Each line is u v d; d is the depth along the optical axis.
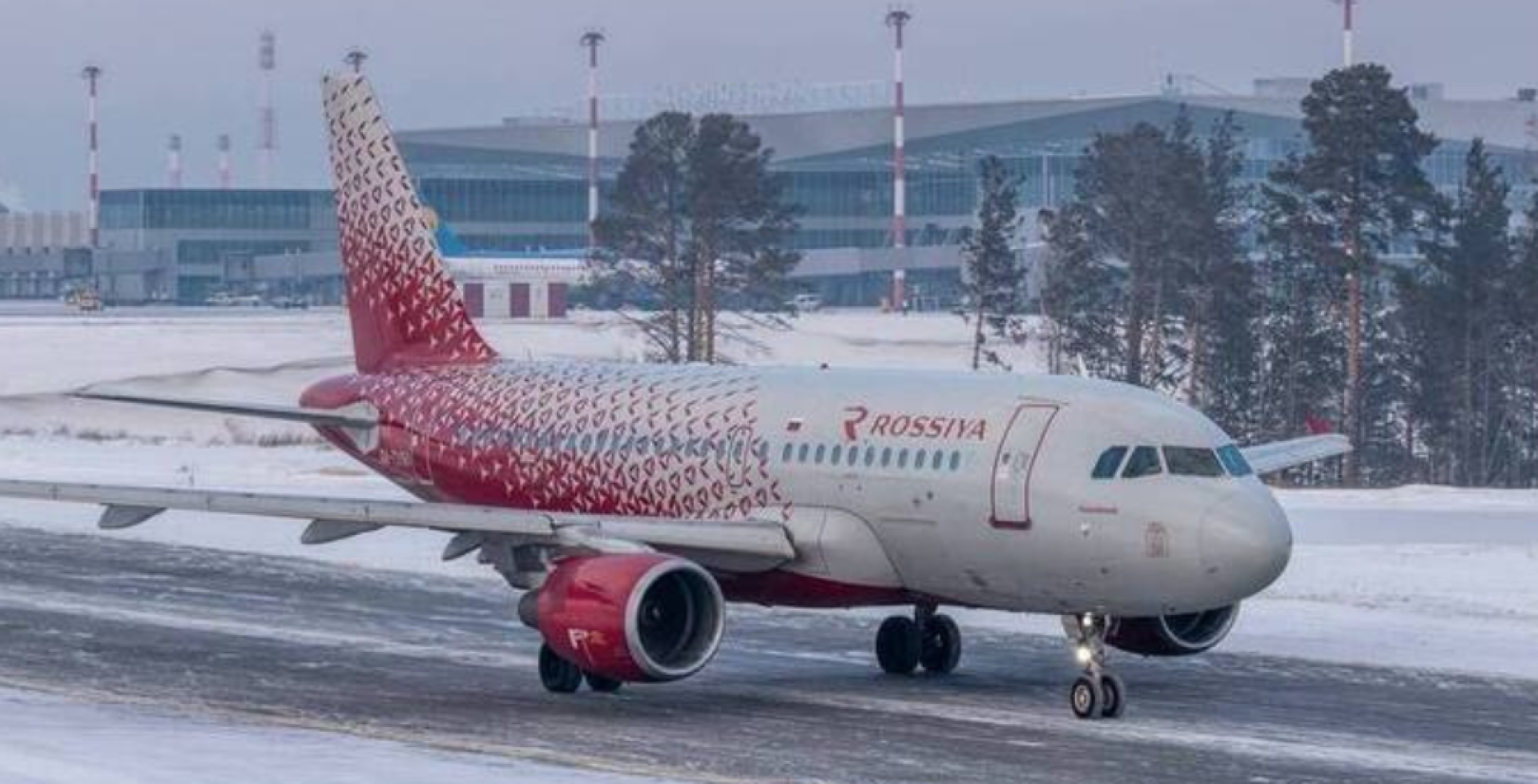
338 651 108.31
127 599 126.81
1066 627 93.31
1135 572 88.75
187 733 84.50
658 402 106.56
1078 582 90.50
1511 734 85.75
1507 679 99.19
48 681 98.25
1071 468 90.44
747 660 105.81
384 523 92.75
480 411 114.56
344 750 80.69
